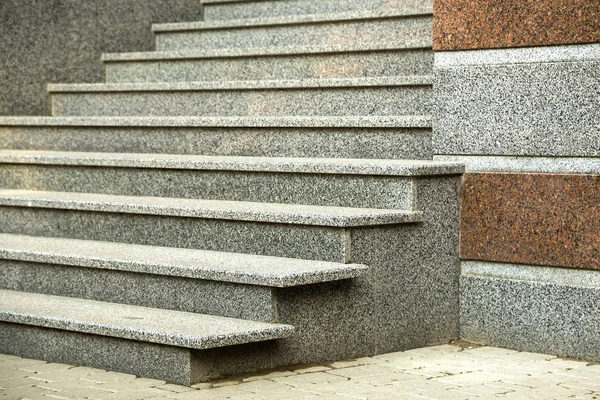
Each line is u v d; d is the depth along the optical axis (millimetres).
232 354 5742
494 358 6367
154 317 6078
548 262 6473
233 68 8961
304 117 7480
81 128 8633
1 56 9523
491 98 6688
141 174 7582
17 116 9469
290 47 8562
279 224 6453
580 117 6324
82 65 10047
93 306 6465
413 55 7973
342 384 5594
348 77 8312
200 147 7969
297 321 5996
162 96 8812
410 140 7074
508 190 6613
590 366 6168
